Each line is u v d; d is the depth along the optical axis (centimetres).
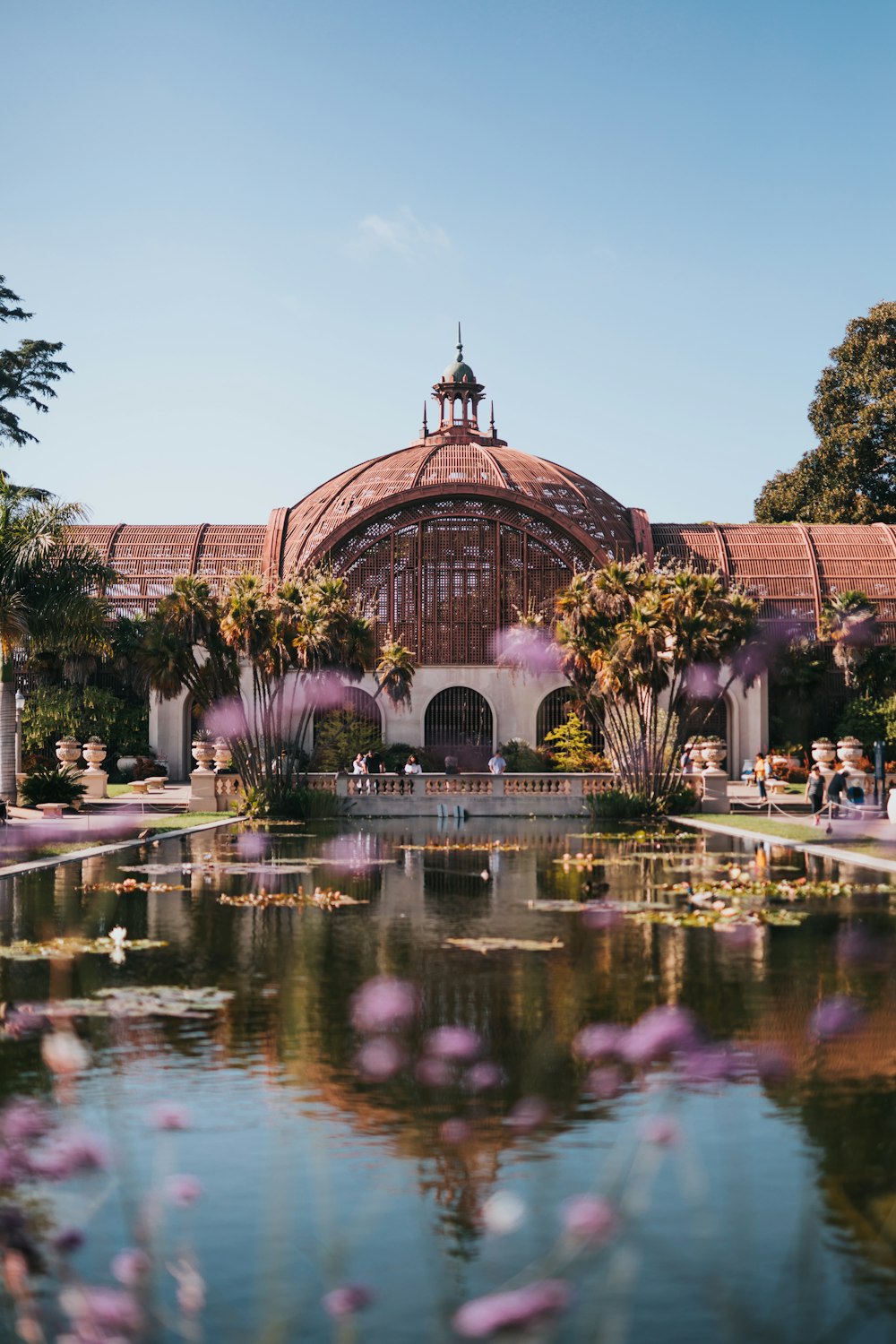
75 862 2908
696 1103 1048
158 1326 668
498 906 2186
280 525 7062
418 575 6406
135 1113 1012
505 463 6875
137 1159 912
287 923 1977
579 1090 1084
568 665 4772
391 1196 849
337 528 6359
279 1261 755
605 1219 513
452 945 1767
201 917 2042
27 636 4091
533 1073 1132
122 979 1520
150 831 3566
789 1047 1214
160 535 7156
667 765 4653
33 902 2194
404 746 6172
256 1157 918
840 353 9019
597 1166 904
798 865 2875
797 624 6825
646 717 4647
